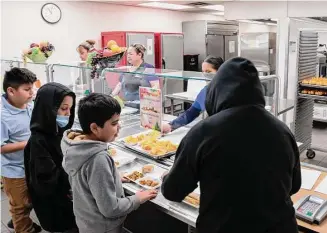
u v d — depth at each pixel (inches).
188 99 123.6
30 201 83.0
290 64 172.1
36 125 68.4
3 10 161.3
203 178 38.2
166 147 72.9
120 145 79.4
